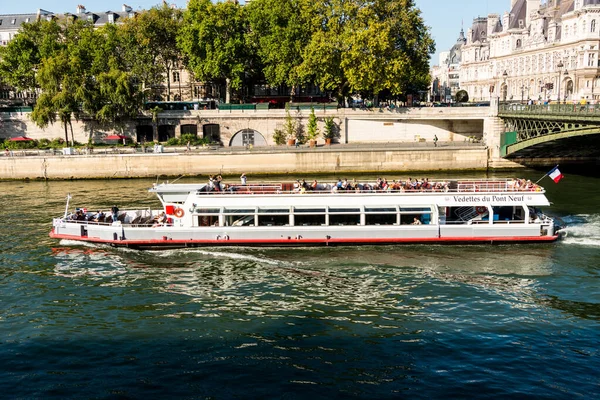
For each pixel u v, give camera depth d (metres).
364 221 35.47
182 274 31.17
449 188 36.38
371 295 27.84
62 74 77.12
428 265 32.03
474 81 148.12
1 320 25.39
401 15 79.00
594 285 28.67
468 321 24.73
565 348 22.19
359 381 20.11
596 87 96.00
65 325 24.84
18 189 61.03
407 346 22.53
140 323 24.98
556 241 35.69
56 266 32.66
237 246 35.62
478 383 19.81
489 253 33.88
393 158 69.19
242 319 25.27
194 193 35.81
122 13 117.38
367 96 86.06
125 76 76.62
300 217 35.78
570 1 105.19
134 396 19.47
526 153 68.31
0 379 20.58
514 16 125.88
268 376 20.52
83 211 38.38
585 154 69.38
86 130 82.12
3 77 89.25
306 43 80.56
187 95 106.56
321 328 24.27
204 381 20.28
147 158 68.56
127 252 35.16
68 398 19.41
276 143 79.12
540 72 111.56
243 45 82.69
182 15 89.56
